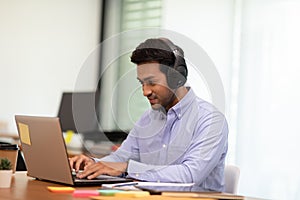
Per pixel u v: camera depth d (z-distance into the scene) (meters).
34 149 2.28
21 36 6.30
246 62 5.01
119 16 6.10
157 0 5.69
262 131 4.87
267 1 4.89
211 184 2.43
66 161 2.10
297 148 4.59
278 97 4.77
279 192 4.71
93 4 6.30
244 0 5.04
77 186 2.12
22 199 1.79
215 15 5.20
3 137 5.71
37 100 6.28
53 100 6.27
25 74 6.29
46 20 6.31
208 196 1.86
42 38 6.31
